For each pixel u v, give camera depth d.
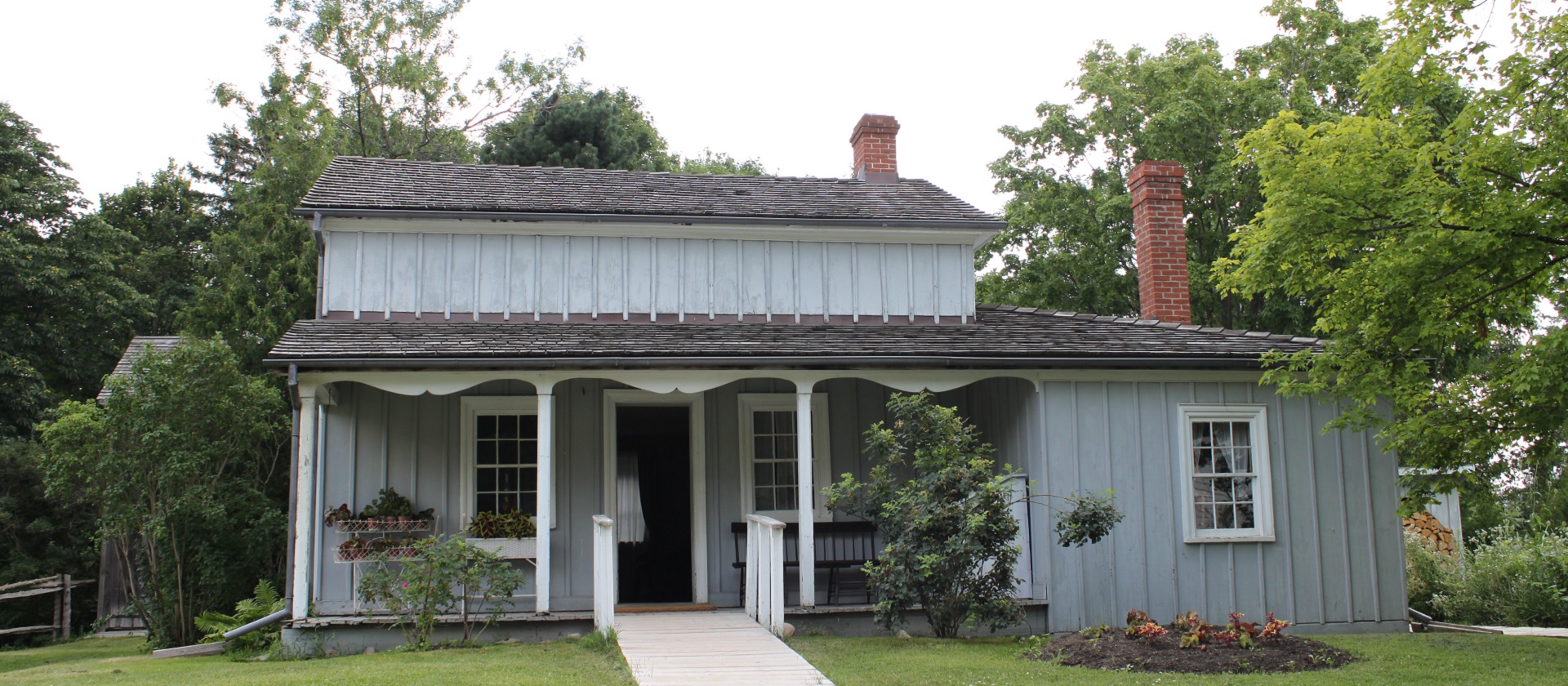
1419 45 10.58
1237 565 12.46
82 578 21.59
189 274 35.16
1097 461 12.30
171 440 14.11
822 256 14.46
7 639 18.92
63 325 29.44
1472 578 15.07
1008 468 10.73
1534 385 9.99
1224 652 9.24
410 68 31.52
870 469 13.76
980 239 14.88
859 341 12.69
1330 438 12.95
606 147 31.62
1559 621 13.88
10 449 21.83
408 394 12.29
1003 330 13.73
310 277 21.00
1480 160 10.17
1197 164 27.23
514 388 13.19
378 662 9.60
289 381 11.16
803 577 11.75
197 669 9.97
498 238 13.79
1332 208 10.59
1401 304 10.91
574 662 9.45
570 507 13.04
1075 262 28.22
